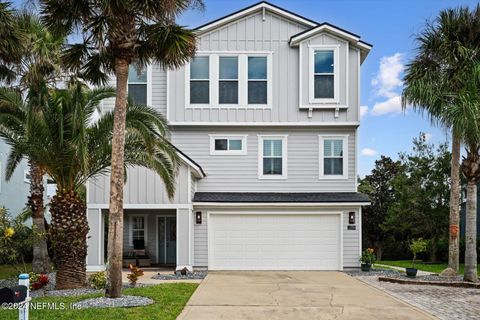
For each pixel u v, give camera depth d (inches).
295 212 684.7
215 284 507.2
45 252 581.3
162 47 398.0
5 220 491.5
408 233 1165.7
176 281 533.6
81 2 372.2
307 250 682.8
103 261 658.8
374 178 1321.4
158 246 762.8
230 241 681.6
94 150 468.1
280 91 709.9
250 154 714.8
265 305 383.2
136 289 430.9
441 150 937.5
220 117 707.4
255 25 716.0
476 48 535.5
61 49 520.1
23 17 500.4
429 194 924.6
